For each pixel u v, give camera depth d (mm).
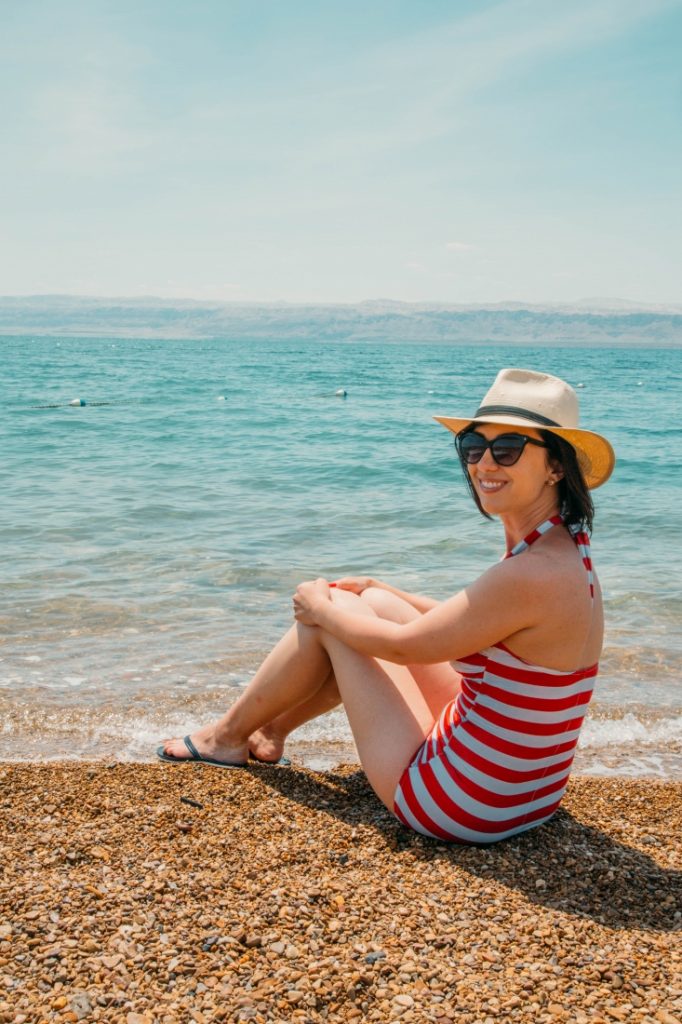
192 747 3873
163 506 11062
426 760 3098
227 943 2523
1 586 7301
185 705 5027
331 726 4852
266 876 2900
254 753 3889
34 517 10148
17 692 5133
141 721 4793
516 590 2703
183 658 5781
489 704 2904
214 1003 2289
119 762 3855
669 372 81062
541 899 2818
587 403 36562
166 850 3041
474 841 3113
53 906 2648
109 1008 2252
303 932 2600
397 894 2814
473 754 2957
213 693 5207
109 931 2553
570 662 2809
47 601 6930
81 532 9438
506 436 2744
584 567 2777
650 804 3691
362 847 3121
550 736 2904
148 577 7715
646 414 30875
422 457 16406
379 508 11320
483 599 2750
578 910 2771
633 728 4996
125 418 23906
